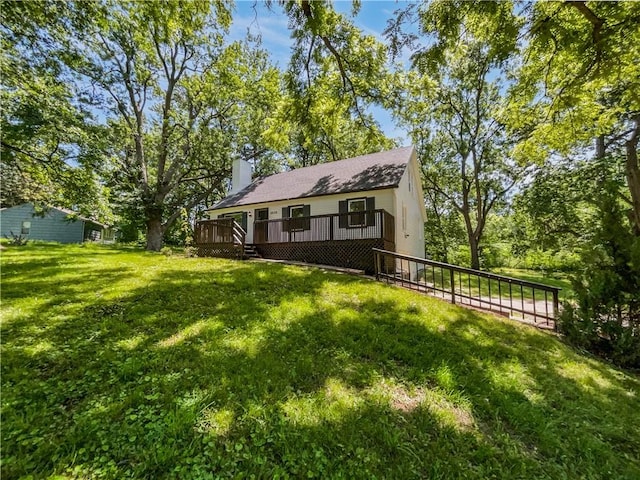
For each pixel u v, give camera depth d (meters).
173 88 17.05
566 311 5.18
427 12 5.04
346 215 10.44
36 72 8.48
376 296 5.91
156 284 5.75
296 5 5.77
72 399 2.40
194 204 20.31
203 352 3.28
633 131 11.08
